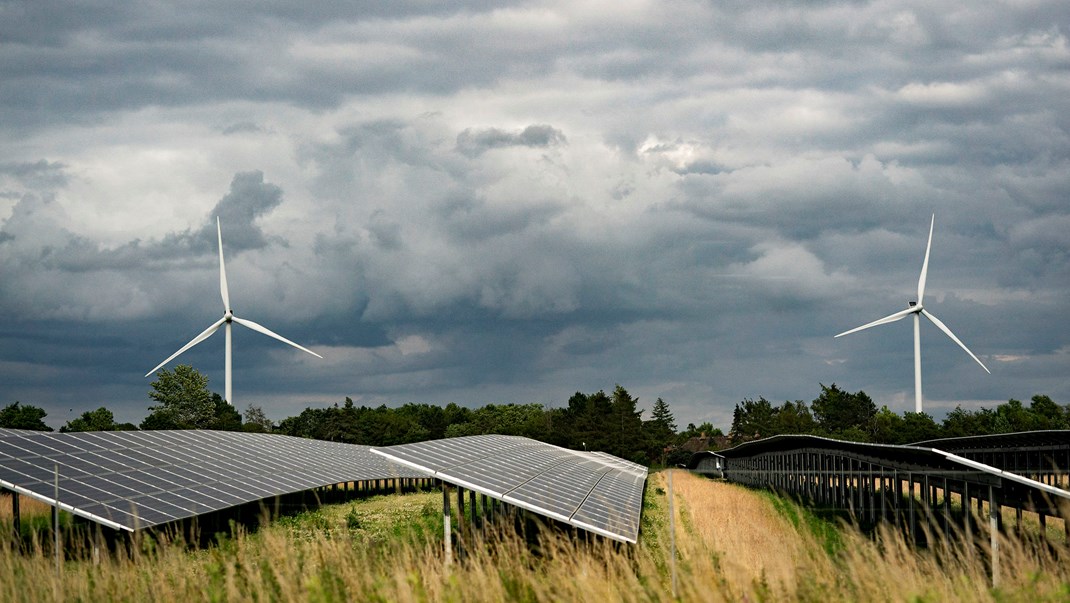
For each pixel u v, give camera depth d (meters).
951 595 11.67
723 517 35.53
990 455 44.31
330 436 148.62
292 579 12.39
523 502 27.98
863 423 180.12
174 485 37.91
